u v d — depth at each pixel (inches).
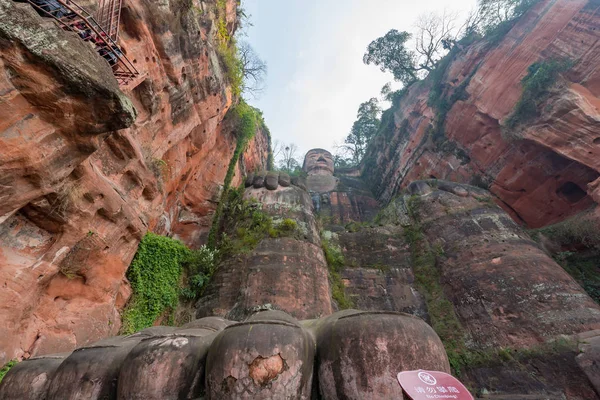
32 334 297.9
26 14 205.8
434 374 125.3
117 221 391.9
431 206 836.0
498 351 526.0
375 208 1492.4
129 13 404.2
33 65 211.6
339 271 754.2
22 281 276.8
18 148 224.1
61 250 312.8
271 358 167.2
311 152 1911.9
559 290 541.3
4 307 261.3
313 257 633.0
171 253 555.5
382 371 164.2
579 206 748.0
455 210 786.2
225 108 767.7
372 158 1696.6
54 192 276.1
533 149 788.6
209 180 852.0
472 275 639.1
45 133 238.8
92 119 253.1
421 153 1217.4
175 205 713.6
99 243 368.5
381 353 170.1
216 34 664.4
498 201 900.6
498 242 665.0
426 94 1298.0
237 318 507.8
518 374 485.7
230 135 927.7
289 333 181.0
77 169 303.6
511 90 842.8
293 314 514.9
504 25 944.3
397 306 682.2
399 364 166.1
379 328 180.7
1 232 263.9
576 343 464.8
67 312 345.4
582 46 713.6
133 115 272.8
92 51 246.5
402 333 177.9
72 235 321.4
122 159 400.8
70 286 354.6
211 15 627.8
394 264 777.6
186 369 183.5
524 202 852.0
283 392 161.2
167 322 515.5
